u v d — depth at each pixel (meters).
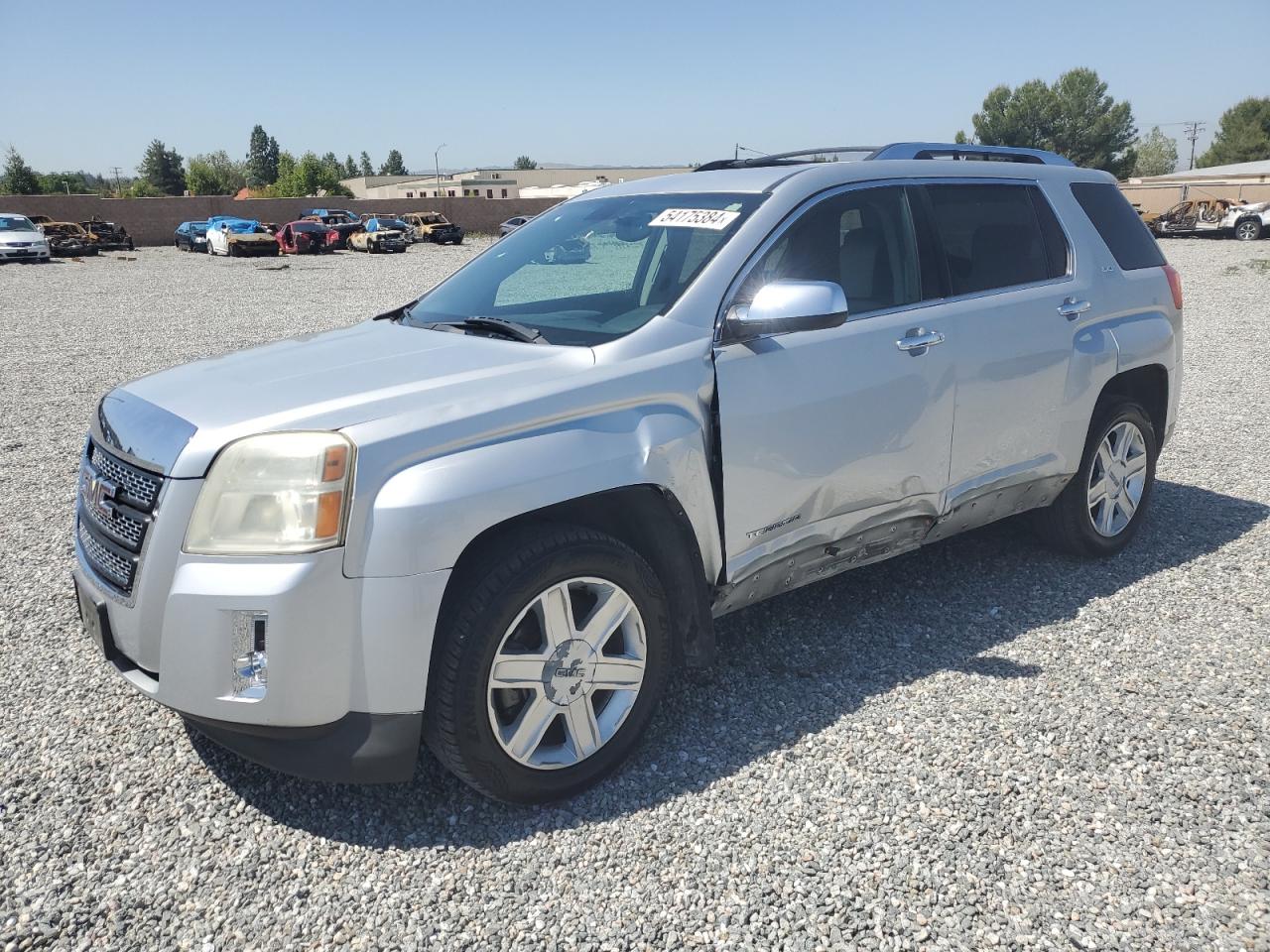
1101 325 4.43
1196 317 13.84
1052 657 3.76
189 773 3.11
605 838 2.77
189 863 2.69
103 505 2.85
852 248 3.65
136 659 2.72
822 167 3.71
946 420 3.79
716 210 3.56
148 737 3.32
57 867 2.67
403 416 2.66
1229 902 2.47
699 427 3.09
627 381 2.98
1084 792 2.91
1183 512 5.46
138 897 2.55
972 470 3.97
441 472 2.62
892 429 3.60
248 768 3.13
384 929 2.43
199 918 2.48
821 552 3.56
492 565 2.70
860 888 2.54
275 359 3.28
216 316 15.90
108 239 40.16
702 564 3.17
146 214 46.50
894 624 4.08
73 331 13.95
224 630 2.53
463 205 51.62
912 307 3.75
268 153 149.88
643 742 3.22
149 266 29.88
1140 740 3.18
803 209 3.54
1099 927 2.39
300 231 36.88
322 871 2.65
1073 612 4.17
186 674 2.58
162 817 2.88
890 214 3.79
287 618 2.50
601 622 2.93
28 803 2.95
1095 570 4.62
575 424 2.88
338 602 2.55
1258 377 9.35
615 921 2.45
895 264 3.76
